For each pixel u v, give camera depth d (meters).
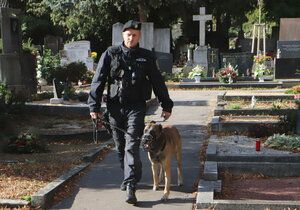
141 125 6.06
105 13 35.81
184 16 36.94
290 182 7.38
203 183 6.71
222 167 7.92
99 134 10.52
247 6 41.72
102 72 6.13
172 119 13.31
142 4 33.59
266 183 7.35
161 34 27.56
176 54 40.34
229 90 20.77
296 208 5.59
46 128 11.69
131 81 6.03
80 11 34.19
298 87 16.98
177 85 21.92
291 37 27.16
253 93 17.81
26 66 16.23
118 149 6.44
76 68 17.11
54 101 14.70
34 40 41.44
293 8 41.06
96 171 7.73
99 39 39.66
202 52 25.56
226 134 10.77
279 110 12.38
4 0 17.89
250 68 24.77
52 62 23.03
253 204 5.69
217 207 5.77
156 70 6.19
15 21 16.00
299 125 10.08
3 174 7.28
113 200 6.28
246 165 7.88
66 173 7.27
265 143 9.17
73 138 10.55
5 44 15.62
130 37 6.05
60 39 36.22
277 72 23.28
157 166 6.76
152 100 16.22
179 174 6.85
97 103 6.14
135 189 6.07
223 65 25.11
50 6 34.78
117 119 6.17
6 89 13.42
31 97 15.81
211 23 44.22
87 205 6.12
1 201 5.93
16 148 9.10
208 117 13.54
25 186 6.61
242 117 12.18
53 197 6.29
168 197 6.30
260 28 36.88
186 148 9.52
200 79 23.27
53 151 9.33
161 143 6.01
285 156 7.85
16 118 12.52
